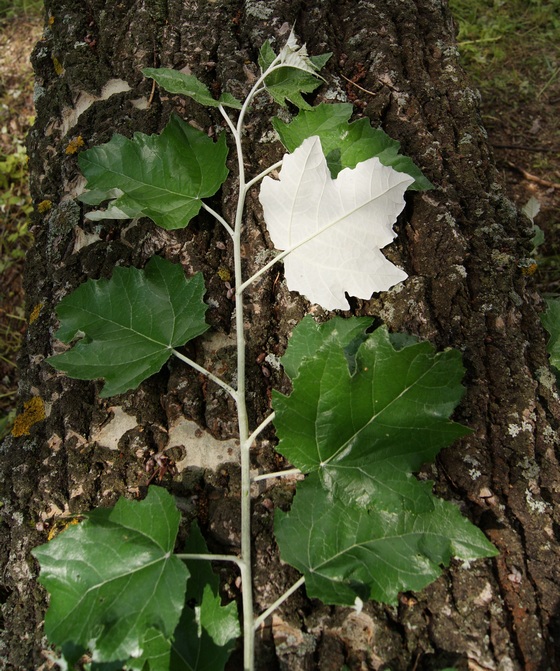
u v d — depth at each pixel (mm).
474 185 400
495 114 801
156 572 268
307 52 414
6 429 617
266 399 337
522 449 330
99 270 371
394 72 419
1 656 312
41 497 332
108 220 383
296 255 339
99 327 326
